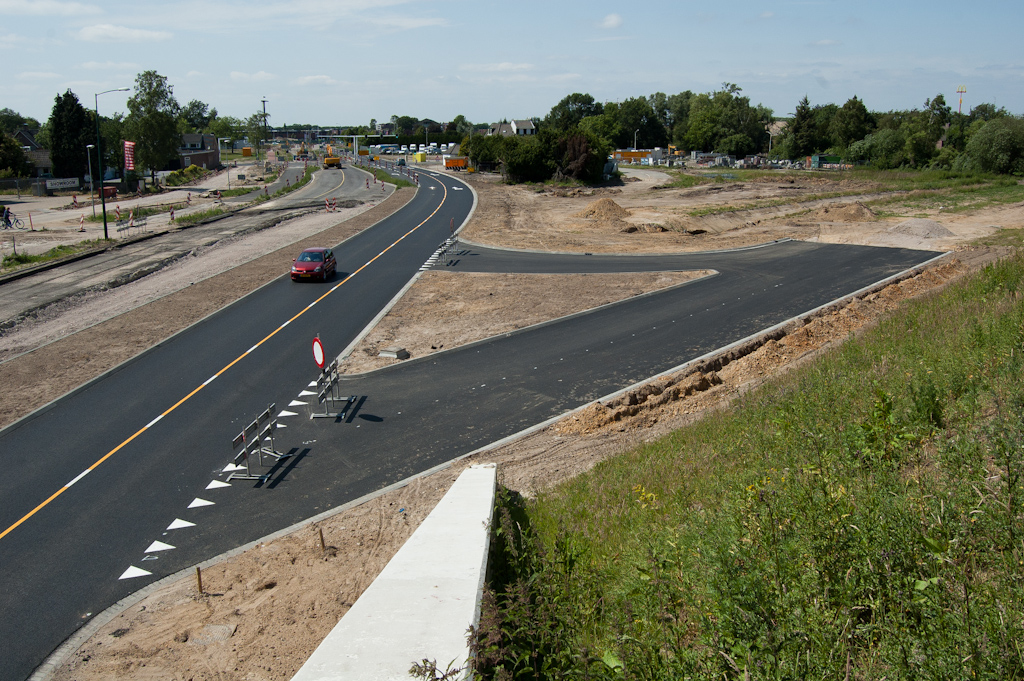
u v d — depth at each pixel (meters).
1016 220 44.34
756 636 5.00
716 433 13.19
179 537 12.30
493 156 94.31
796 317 23.59
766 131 145.25
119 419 17.23
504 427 16.30
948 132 106.12
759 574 5.75
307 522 12.62
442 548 8.34
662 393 17.66
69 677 8.90
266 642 9.16
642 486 10.78
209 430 16.62
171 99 87.50
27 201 69.00
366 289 29.52
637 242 40.44
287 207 57.66
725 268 32.06
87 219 53.94
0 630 10.01
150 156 86.56
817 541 6.10
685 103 179.62
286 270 33.00
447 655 5.89
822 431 10.49
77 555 11.82
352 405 17.91
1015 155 74.00
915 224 40.06
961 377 11.07
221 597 10.42
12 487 14.09
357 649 6.04
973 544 5.64
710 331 22.64
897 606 5.28
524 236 42.88
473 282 30.42
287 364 20.91
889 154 94.88
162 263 35.06
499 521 9.77
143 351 22.05
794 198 58.69
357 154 133.00
